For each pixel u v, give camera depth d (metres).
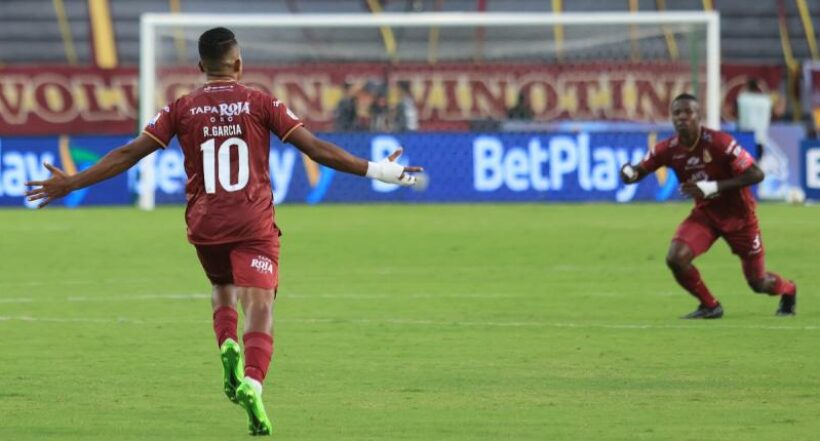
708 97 52.94
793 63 68.06
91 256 34.78
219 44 14.55
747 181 23.17
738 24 70.88
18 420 15.15
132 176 51.81
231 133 14.36
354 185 51.97
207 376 18.14
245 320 14.10
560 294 27.56
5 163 50.47
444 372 18.41
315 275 30.98
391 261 33.72
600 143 52.16
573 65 56.06
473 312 24.81
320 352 20.17
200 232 14.38
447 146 52.06
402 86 56.19
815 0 71.44
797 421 14.96
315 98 56.25
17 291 28.06
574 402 16.19
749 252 23.88
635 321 23.56
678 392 16.83
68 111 61.62
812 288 28.27
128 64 68.81
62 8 69.50
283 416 15.38
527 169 52.09
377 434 14.38
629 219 44.59
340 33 61.81
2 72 61.22
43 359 19.58
